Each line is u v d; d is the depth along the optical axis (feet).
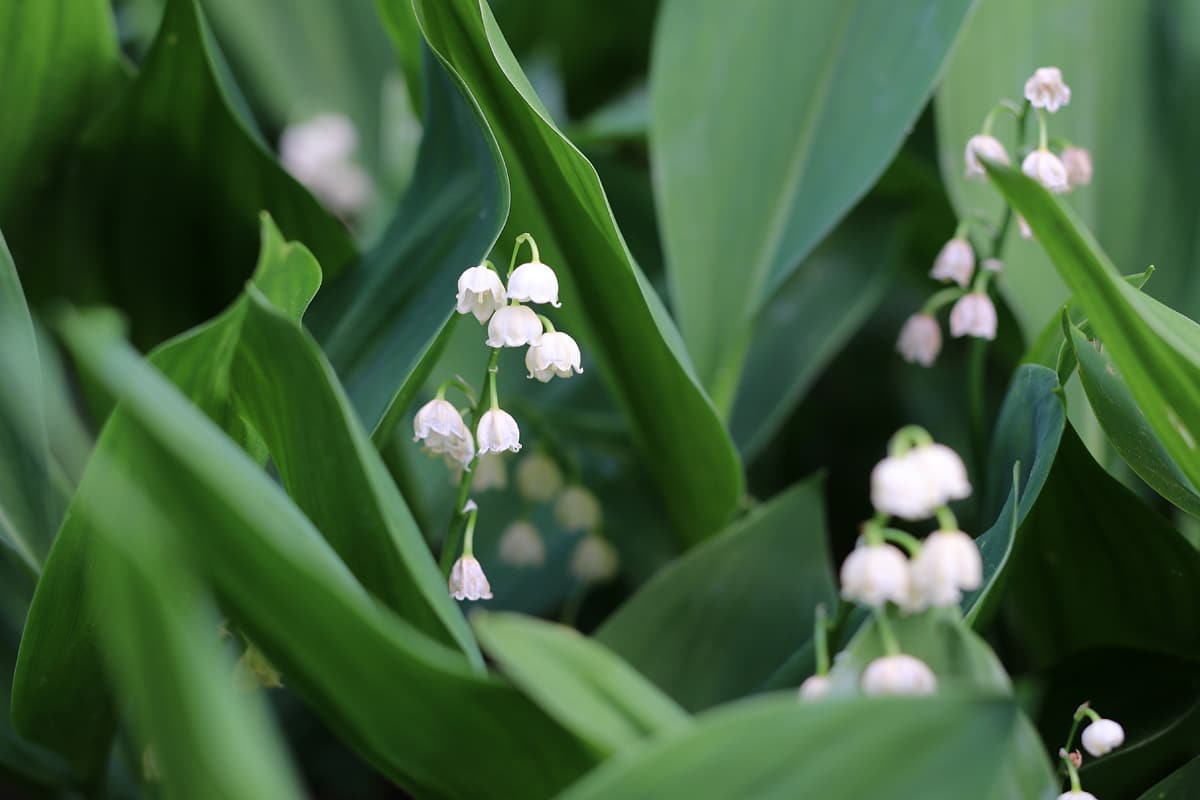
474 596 1.90
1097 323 1.78
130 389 1.60
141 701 1.61
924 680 1.72
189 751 1.61
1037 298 2.11
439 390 1.89
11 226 2.10
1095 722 1.83
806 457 2.53
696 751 1.62
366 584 1.81
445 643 1.81
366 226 2.54
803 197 2.16
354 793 2.22
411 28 2.09
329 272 2.12
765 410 2.25
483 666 1.78
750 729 1.62
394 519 1.77
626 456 2.20
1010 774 1.67
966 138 2.15
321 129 2.66
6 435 1.90
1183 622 1.94
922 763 1.63
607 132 2.46
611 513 2.24
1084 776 1.89
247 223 2.13
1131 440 1.87
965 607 1.86
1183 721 1.90
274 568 1.66
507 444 1.88
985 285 2.09
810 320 2.30
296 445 1.78
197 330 1.73
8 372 1.86
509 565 2.22
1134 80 2.18
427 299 1.95
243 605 1.70
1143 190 2.15
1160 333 1.75
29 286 2.13
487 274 1.86
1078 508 1.91
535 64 2.87
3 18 2.01
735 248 2.16
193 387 1.78
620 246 1.90
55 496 2.02
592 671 1.68
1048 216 1.74
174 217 2.13
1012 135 2.16
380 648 1.68
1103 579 1.95
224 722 1.60
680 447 2.04
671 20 2.21
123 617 1.60
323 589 1.65
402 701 1.71
